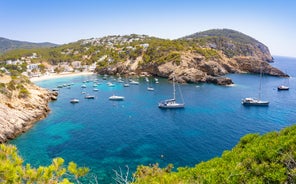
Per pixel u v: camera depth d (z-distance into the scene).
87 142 49.09
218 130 55.47
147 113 71.75
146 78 140.12
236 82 128.12
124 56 178.25
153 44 174.75
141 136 52.19
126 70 158.50
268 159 14.03
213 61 152.25
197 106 79.00
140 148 45.66
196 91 104.12
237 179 12.41
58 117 68.38
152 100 89.06
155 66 149.00
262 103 79.50
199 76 127.56
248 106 78.50
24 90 70.75
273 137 18.95
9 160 8.94
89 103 85.62
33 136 53.03
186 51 158.12
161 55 157.88
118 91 106.88
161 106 77.75
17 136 52.97
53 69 177.88
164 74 142.75
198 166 16.08
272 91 104.88
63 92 106.00
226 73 156.62
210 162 16.45
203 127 57.78
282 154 13.45
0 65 173.00
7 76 86.62
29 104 67.12
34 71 167.50
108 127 58.94
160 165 38.72
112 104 83.81
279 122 61.38
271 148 14.66
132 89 110.88
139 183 15.08
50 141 49.81
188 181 12.66
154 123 61.75
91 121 64.31
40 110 69.00
